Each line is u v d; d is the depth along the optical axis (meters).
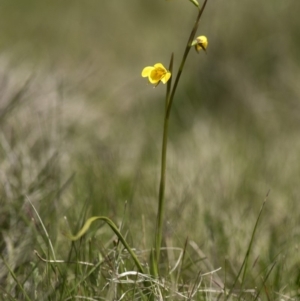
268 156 10.00
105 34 19.06
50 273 5.30
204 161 9.47
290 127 11.86
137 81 14.96
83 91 11.80
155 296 5.06
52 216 6.52
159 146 10.70
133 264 5.59
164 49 17.53
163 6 20.56
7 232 6.17
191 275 5.95
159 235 5.02
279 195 8.33
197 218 7.18
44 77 10.80
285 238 6.82
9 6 21.33
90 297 5.06
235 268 6.26
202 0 15.69
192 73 14.38
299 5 14.67
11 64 10.64
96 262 5.56
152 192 8.02
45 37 18.78
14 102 8.28
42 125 8.79
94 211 6.98
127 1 21.16
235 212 7.61
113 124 11.77
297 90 12.63
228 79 13.40
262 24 14.43
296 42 13.99
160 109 13.29
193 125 11.77
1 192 6.80
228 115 12.68
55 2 21.69
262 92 13.02
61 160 8.33
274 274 5.98
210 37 14.64
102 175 8.11
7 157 7.39
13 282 5.43
